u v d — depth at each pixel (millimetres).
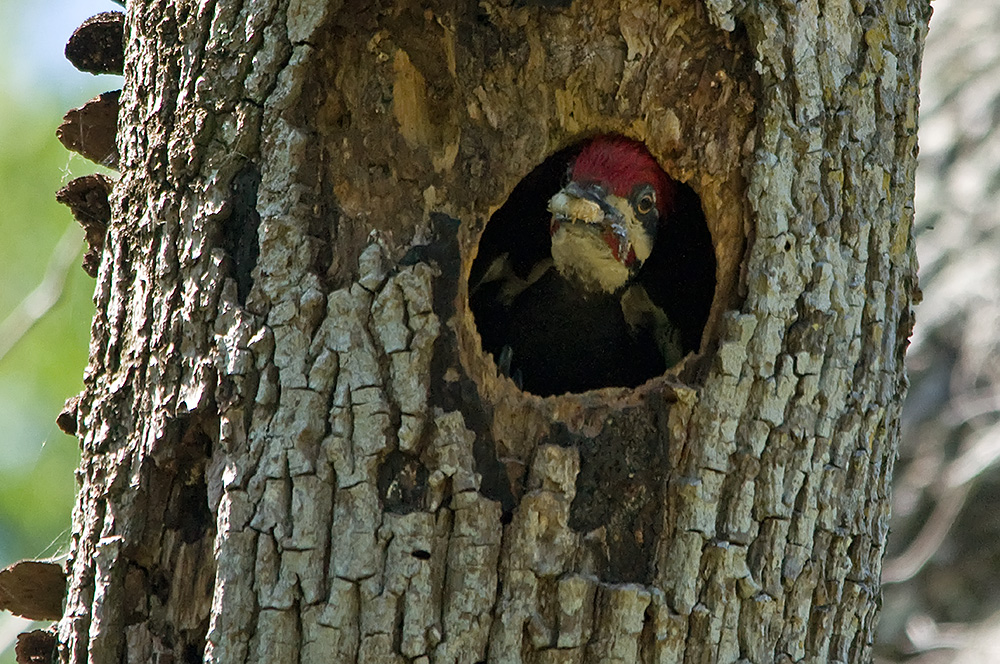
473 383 5926
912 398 13328
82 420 6324
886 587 12859
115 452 6074
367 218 5969
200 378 5828
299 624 5574
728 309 6230
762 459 6074
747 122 6246
